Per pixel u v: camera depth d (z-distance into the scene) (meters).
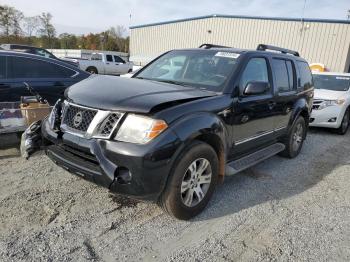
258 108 4.35
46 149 3.55
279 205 3.97
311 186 4.70
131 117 2.92
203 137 3.38
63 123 3.33
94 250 2.83
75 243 2.89
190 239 3.12
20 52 5.87
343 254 3.08
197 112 3.28
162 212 3.54
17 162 4.59
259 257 2.93
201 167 3.40
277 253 3.01
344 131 8.75
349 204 4.17
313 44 20.67
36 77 5.87
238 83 3.96
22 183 3.94
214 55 4.39
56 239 2.91
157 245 2.98
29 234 2.94
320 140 7.80
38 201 3.54
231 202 3.94
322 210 3.94
